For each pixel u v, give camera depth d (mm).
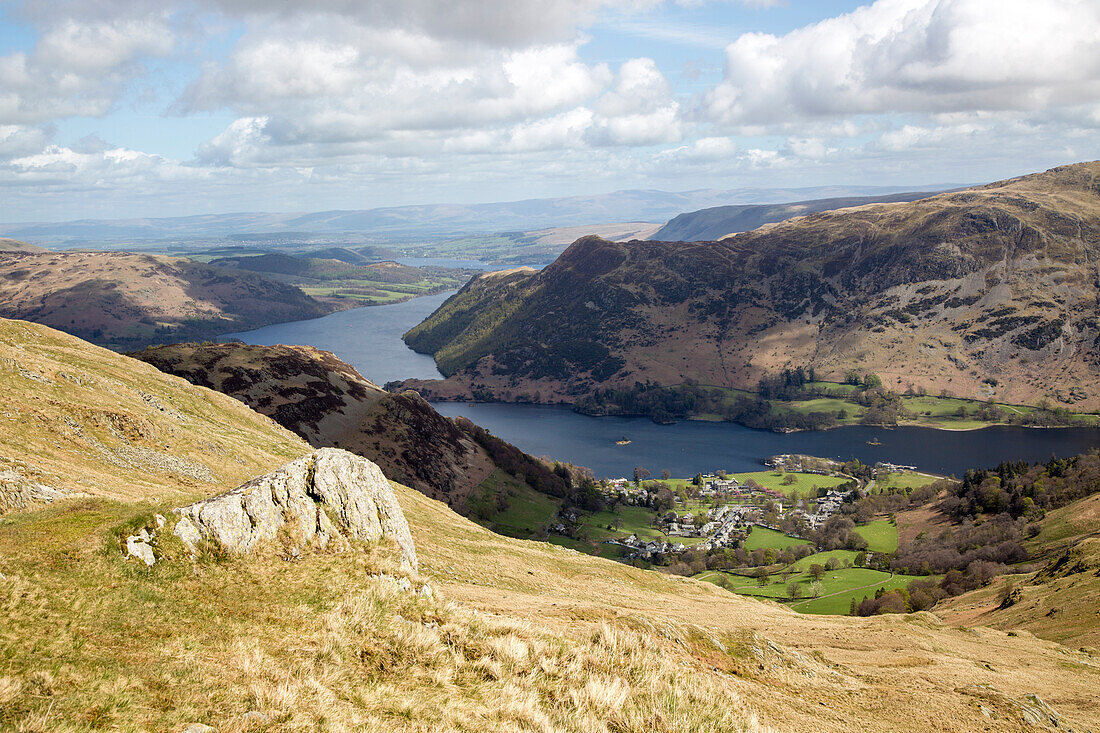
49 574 18594
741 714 20750
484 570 52031
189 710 14141
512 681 18672
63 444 49969
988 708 31469
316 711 15141
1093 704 37062
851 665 38750
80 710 13211
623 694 18703
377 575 24109
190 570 21234
